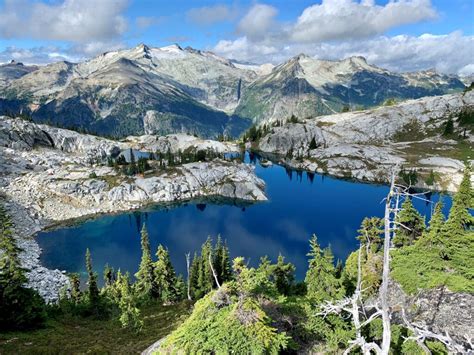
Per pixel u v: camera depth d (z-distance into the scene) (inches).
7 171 6486.2
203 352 859.4
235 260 994.1
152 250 4207.7
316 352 1034.7
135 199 6225.4
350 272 2064.5
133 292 2566.4
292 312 1101.1
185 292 2893.7
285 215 5290.4
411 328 709.3
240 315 910.4
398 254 1876.2
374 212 5310.0
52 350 1352.1
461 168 6756.9
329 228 4660.4
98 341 1534.2
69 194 5935.0
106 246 4387.3
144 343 1485.0
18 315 1610.5
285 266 2170.3
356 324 735.1
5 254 1670.8
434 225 1898.4
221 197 6520.7
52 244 4468.5
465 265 1665.8
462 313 1392.7
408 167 7130.9
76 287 2647.6
